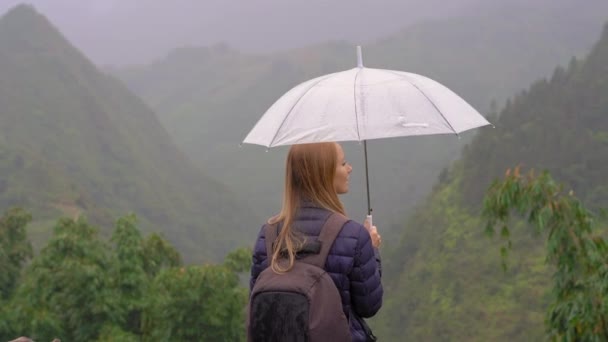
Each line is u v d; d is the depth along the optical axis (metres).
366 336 2.33
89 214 80.56
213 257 116.38
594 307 4.02
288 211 2.33
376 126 2.41
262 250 2.37
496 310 52.72
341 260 2.20
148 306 14.90
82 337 14.07
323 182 2.36
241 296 15.18
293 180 2.37
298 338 2.11
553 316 4.44
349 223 2.26
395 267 75.31
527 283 52.62
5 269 17.58
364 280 2.22
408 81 2.58
